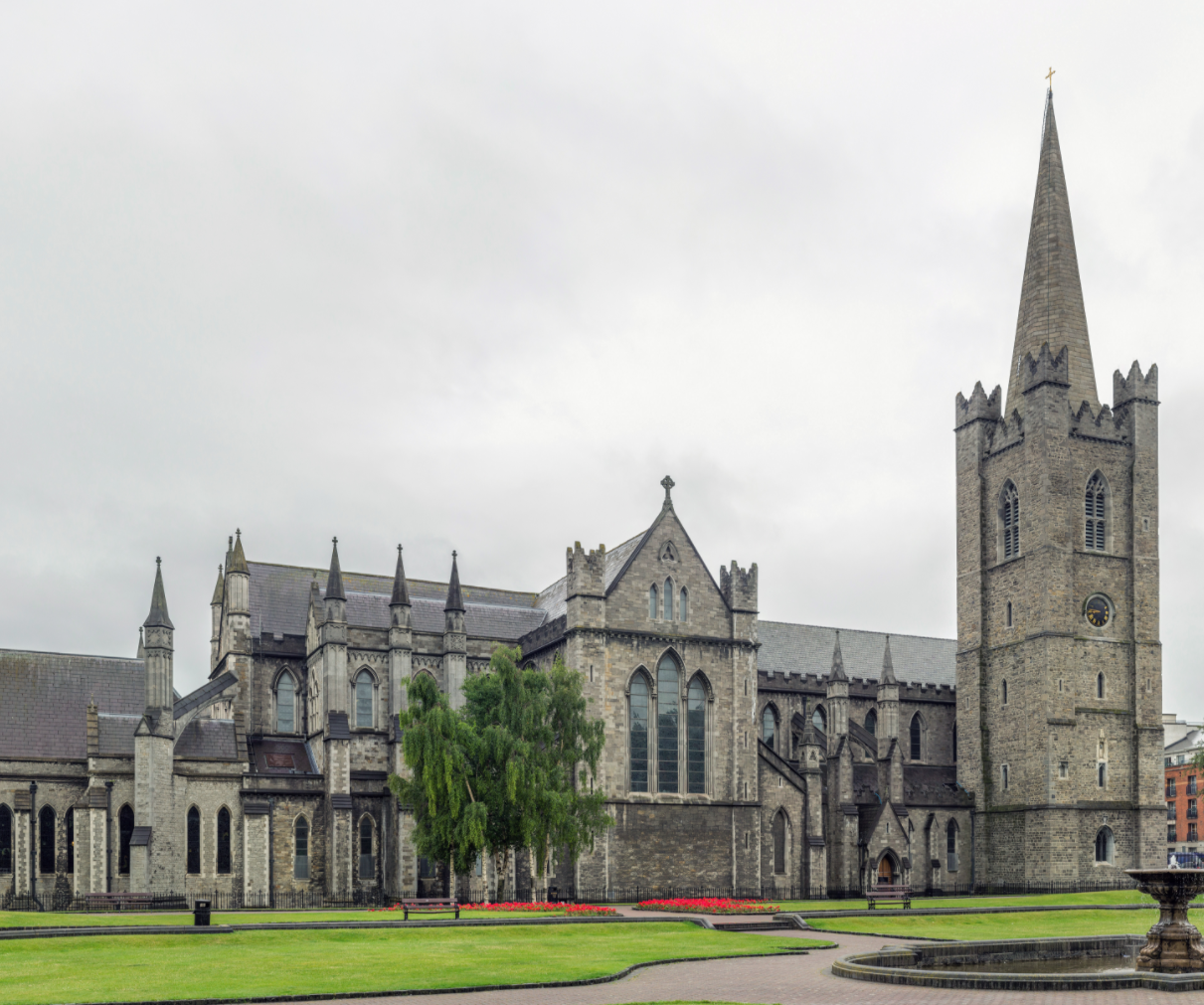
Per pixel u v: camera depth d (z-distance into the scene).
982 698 114.44
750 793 102.19
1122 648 110.25
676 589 103.50
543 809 81.06
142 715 98.75
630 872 96.56
